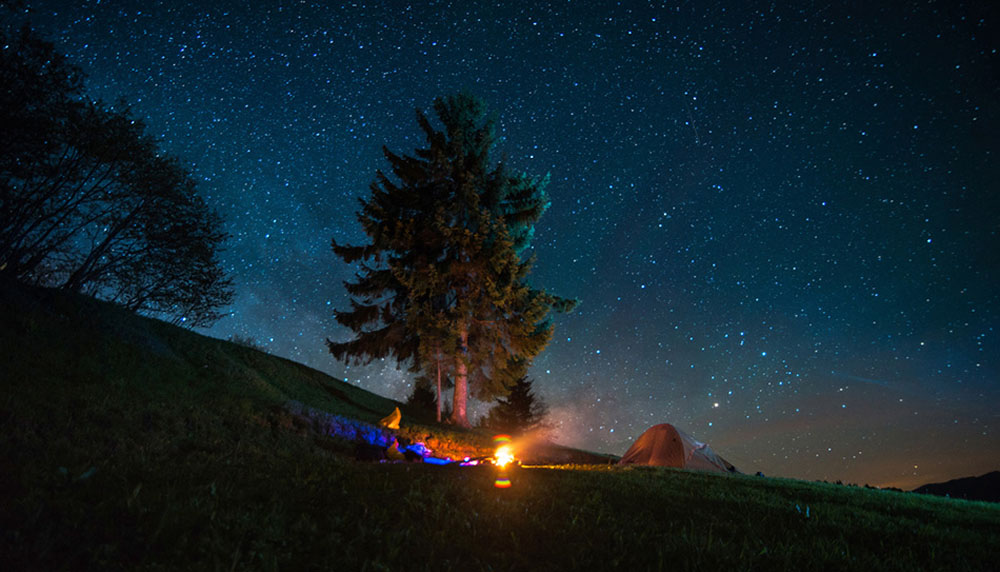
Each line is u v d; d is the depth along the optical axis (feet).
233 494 16.69
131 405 28.35
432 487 19.57
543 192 90.63
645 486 26.27
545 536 16.01
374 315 83.46
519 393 100.22
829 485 36.70
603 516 18.67
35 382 25.73
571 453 75.77
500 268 78.07
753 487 30.89
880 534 19.62
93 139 35.63
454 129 91.20
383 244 82.23
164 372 37.50
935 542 19.03
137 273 42.68
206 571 11.28
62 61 34.14
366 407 68.28
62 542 11.37
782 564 14.71
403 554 13.47
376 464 28.07
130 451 22.06
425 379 82.99
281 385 59.16
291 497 17.15
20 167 33.32
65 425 21.99
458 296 83.76
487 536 15.49
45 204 36.32
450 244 80.79
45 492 13.87
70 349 32.17
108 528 12.39
